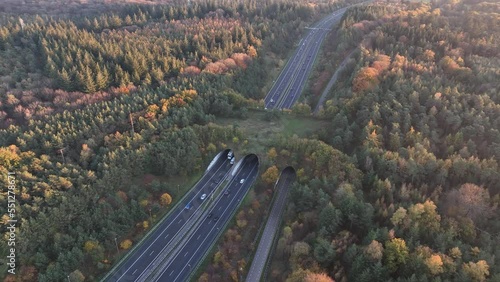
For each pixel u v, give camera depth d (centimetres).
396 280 13200
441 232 14538
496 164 17050
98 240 17362
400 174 17662
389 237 14275
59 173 18338
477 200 15300
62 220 17200
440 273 12962
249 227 19200
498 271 12794
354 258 14300
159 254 18075
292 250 15912
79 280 15912
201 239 18900
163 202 19725
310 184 18738
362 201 15950
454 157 17750
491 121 19800
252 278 16588
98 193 18562
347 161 19012
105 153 19912
